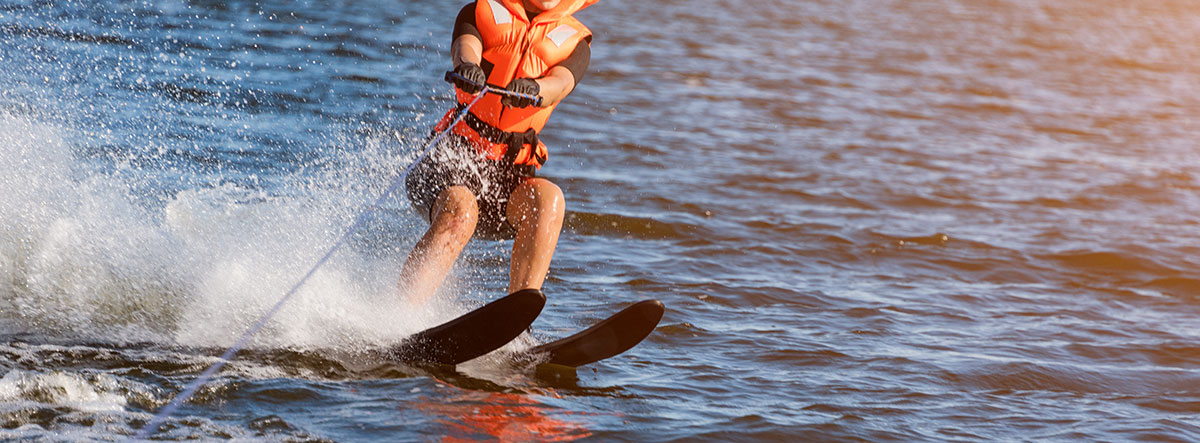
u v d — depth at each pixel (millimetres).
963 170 44406
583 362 18516
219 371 16625
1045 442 15977
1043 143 53625
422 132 41500
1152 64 103875
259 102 44438
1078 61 101375
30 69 43906
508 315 17094
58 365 16375
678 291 24219
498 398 16438
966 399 17906
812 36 104125
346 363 17531
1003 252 30641
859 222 33469
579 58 18406
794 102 61250
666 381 18000
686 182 37562
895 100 65875
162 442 13781
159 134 35000
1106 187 42469
